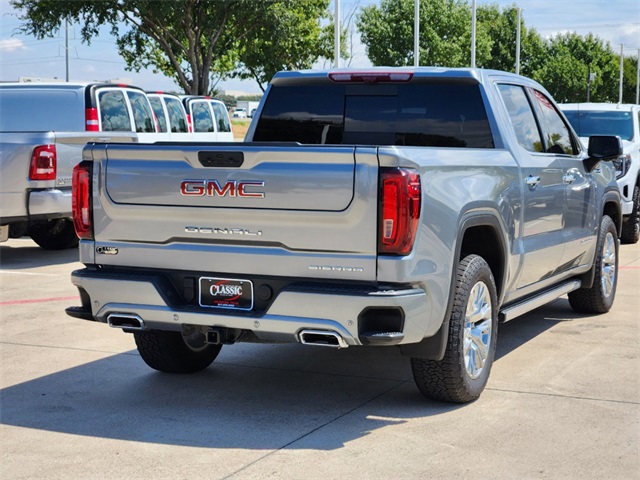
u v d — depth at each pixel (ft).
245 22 135.74
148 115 48.85
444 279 16.20
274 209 15.65
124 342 23.26
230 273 16.30
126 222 17.02
